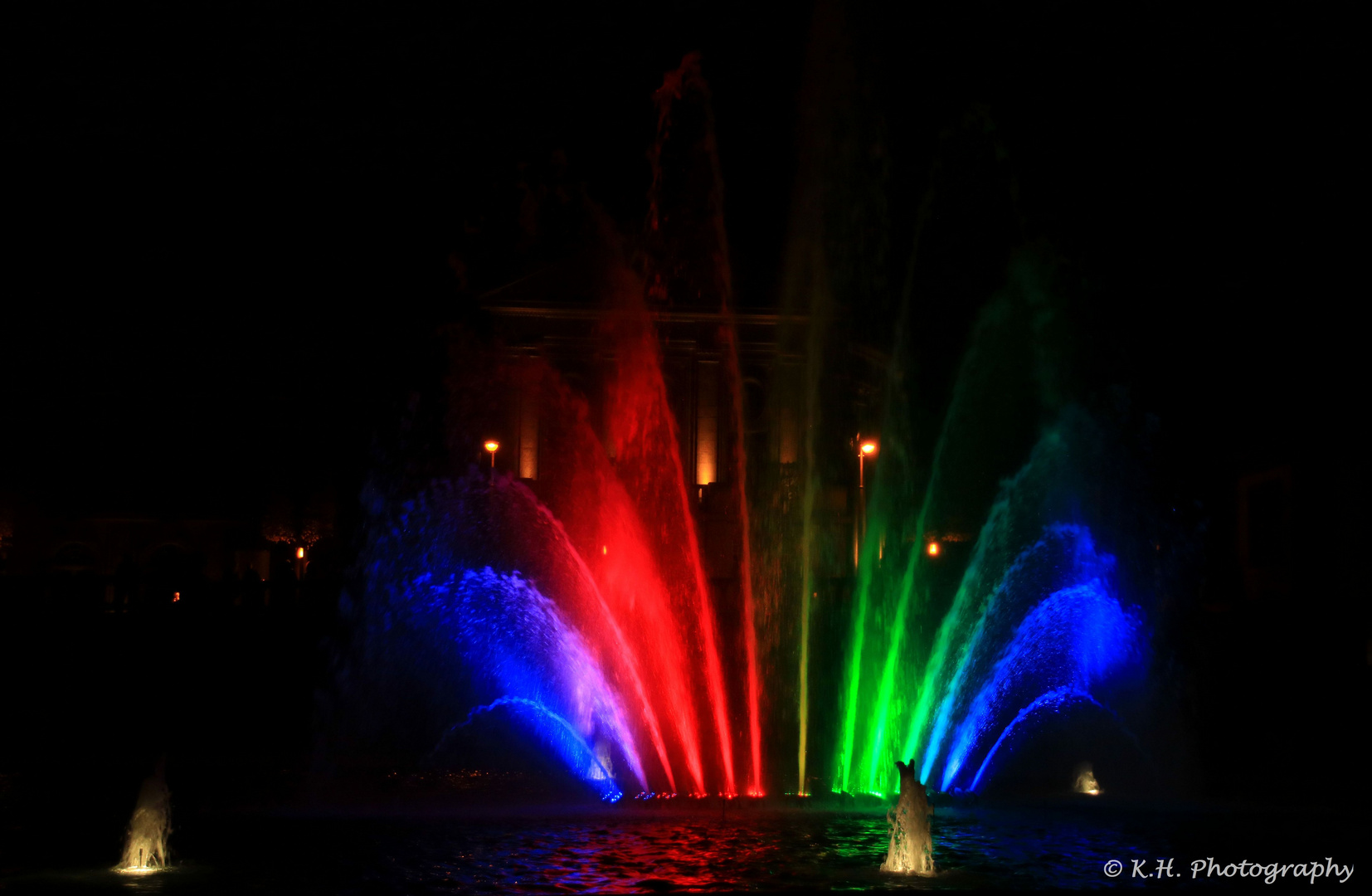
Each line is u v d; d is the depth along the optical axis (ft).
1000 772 81.35
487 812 58.49
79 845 49.80
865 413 169.07
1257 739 91.04
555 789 68.59
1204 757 90.33
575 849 47.96
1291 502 124.16
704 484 166.30
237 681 98.84
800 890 40.42
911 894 39.70
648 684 105.81
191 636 98.78
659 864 44.73
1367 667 91.25
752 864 44.68
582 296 171.12
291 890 40.60
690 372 169.89
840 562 155.84
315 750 90.33
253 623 100.58
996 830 54.54
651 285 171.32
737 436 168.96
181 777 74.49
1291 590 123.03
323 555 145.07
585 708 101.55
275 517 190.60
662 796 63.98
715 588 120.88
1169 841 51.29
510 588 122.62
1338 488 119.55
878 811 58.70
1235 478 137.08
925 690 108.47
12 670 95.66
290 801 62.75
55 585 99.04
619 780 73.67
